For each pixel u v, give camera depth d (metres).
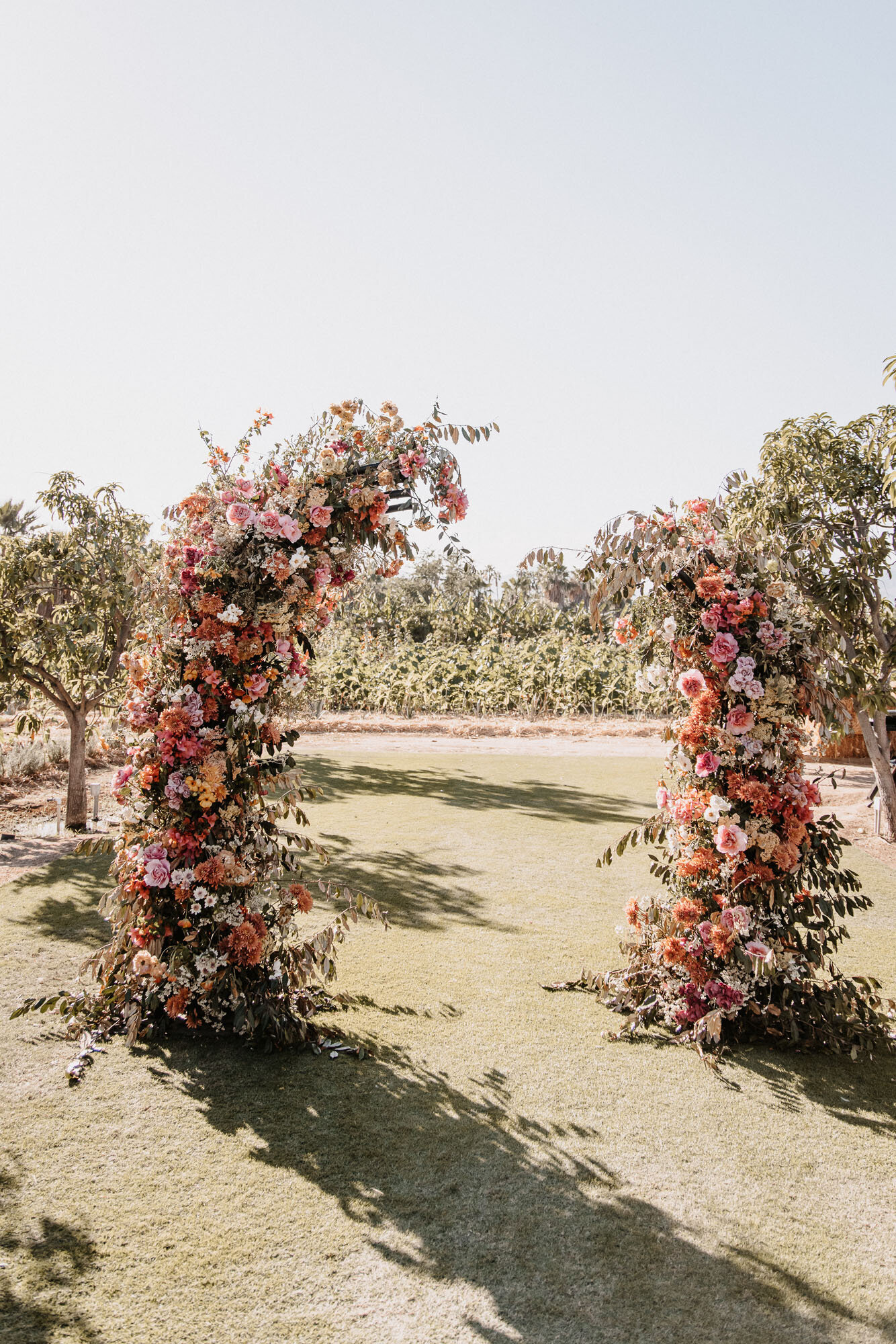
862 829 8.77
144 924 3.99
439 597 30.58
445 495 4.31
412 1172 3.00
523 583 29.58
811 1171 3.06
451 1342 2.24
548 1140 3.22
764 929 4.09
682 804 4.20
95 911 5.62
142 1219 2.72
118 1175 2.95
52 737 13.17
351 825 8.49
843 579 7.10
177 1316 2.31
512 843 7.86
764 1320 2.35
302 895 4.22
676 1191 2.93
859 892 6.59
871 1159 3.15
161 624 4.18
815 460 7.53
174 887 3.98
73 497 7.74
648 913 4.25
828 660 4.25
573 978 4.78
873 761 8.48
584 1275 2.51
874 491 7.20
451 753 14.29
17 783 10.77
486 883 6.57
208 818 3.99
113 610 7.89
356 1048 3.89
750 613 4.05
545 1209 2.81
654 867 4.47
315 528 4.12
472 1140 3.20
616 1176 3.01
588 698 20.02
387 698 19.59
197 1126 3.27
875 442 7.16
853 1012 4.13
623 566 4.14
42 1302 2.35
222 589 4.06
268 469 4.23
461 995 4.52
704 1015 4.09
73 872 6.63
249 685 4.01
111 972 4.14
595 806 9.81
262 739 4.20
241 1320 2.30
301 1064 3.79
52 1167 2.98
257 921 4.04
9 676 7.66
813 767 13.39
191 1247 2.59
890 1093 3.67
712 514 4.30
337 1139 3.20
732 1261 2.59
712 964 4.18
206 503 4.11
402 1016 4.27
